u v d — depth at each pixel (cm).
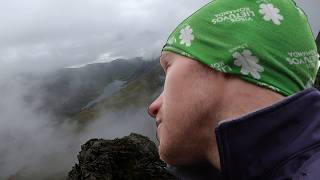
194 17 29
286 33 27
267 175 24
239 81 26
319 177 22
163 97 29
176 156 29
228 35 27
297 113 25
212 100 27
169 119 28
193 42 28
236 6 28
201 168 30
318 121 25
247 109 26
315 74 30
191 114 27
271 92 26
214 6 28
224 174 25
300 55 27
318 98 25
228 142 24
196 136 28
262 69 26
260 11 27
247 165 24
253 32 27
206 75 27
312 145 24
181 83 28
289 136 24
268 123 24
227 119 26
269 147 24
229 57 26
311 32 29
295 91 27
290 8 28
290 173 23
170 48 29
